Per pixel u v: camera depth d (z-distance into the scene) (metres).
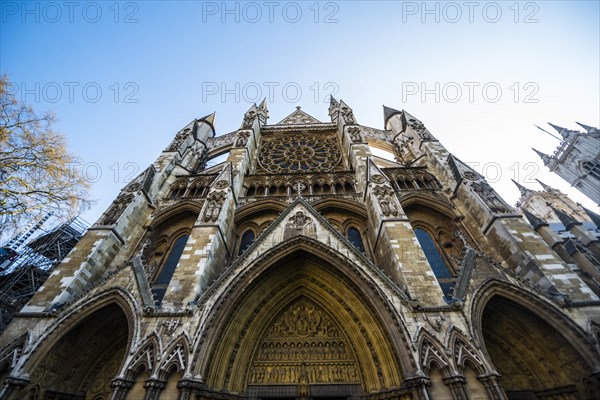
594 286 20.39
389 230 16.17
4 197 16.77
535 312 13.07
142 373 11.31
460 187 21.16
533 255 15.30
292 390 13.31
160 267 18.95
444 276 17.53
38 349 12.26
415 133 28.89
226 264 18.27
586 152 64.69
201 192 23.77
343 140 30.52
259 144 32.22
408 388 10.80
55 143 18.72
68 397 13.27
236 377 13.19
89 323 14.62
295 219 16.94
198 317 12.48
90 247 16.77
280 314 16.17
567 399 12.27
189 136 30.91
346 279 15.01
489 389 10.34
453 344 11.31
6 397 11.03
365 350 13.82
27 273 23.92
